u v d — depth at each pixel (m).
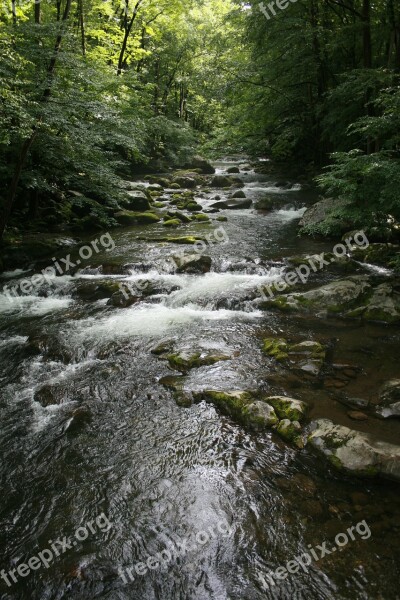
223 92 19.44
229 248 10.30
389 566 2.89
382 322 6.65
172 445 4.14
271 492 3.55
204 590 2.79
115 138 11.40
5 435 4.32
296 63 17.20
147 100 21.39
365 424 4.31
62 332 6.59
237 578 2.86
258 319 6.98
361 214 7.74
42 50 9.29
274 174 23.67
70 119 10.34
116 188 12.25
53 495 3.59
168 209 15.18
